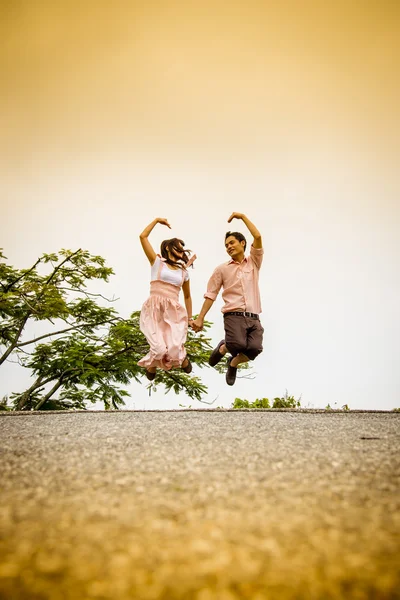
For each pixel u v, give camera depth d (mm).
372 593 1115
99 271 15789
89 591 1128
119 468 2191
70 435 3152
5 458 2420
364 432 3232
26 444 2824
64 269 15875
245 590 1134
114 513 1605
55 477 2047
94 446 2727
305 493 1804
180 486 1901
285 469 2150
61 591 1125
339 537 1401
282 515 1578
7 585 1146
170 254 4902
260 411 4961
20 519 1551
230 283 5082
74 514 1597
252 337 4992
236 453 2490
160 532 1445
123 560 1270
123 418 4258
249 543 1367
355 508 1643
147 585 1154
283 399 9320
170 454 2477
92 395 14617
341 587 1142
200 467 2195
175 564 1251
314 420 4016
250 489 1855
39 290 14469
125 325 15359
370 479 1987
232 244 5137
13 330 15945
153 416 4398
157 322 4750
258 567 1233
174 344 4629
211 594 1118
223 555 1296
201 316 5062
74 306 15961
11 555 1295
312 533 1431
